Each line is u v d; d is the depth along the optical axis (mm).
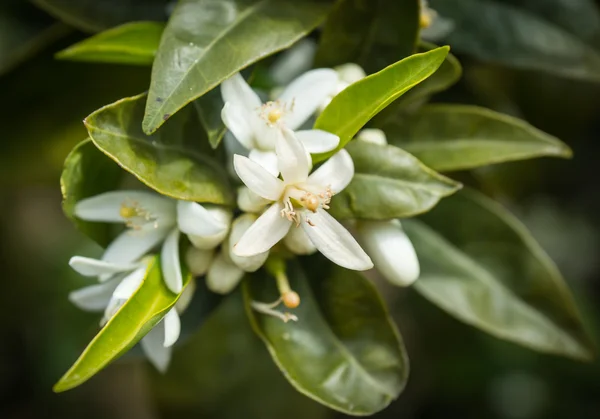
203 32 374
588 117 497
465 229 431
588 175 592
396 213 378
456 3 437
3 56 435
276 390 504
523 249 427
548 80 490
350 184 380
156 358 390
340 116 373
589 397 624
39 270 632
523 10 438
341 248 368
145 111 361
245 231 373
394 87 366
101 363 353
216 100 379
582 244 630
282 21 382
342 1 390
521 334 422
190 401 500
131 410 677
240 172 364
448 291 425
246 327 498
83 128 451
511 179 496
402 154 381
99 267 375
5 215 611
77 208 381
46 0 414
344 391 390
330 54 398
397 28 394
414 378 622
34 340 647
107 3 420
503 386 622
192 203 373
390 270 385
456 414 631
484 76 490
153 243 384
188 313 405
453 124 410
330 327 398
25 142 451
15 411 657
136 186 423
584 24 436
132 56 399
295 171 367
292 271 402
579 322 422
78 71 442
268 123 375
